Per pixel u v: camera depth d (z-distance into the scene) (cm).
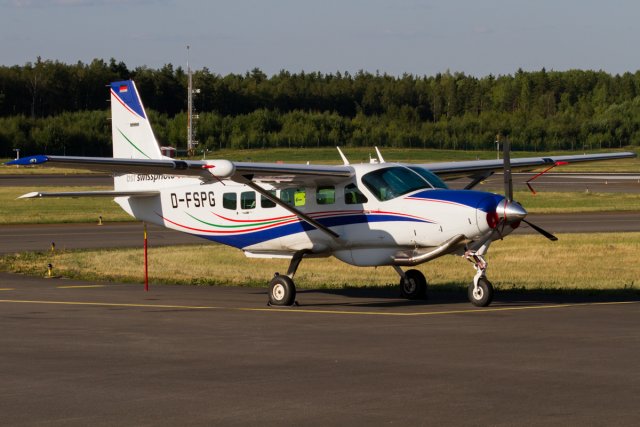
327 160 18588
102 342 1914
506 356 1698
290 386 1450
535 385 1435
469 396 1362
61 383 1488
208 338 1964
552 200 8275
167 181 3130
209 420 1241
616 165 17625
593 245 4478
